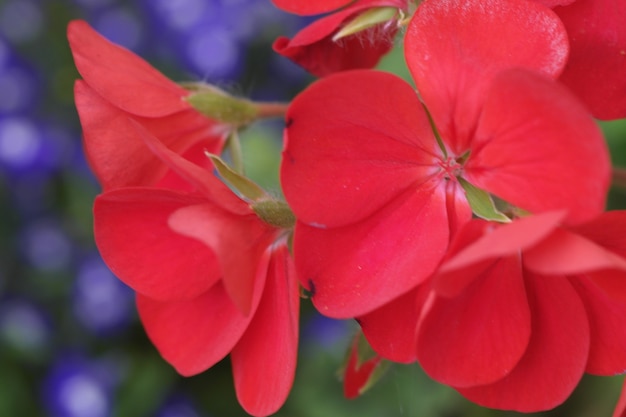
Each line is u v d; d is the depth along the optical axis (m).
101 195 0.23
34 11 0.42
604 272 0.21
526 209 0.21
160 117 0.25
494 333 0.22
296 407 0.39
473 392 0.22
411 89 0.22
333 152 0.22
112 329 0.41
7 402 0.40
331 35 0.25
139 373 0.41
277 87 0.41
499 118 0.21
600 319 0.22
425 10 0.22
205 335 0.24
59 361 0.41
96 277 0.41
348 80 0.21
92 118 0.24
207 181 0.22
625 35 0.23
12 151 0.41
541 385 0.22
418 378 0.35
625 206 0.32
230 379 0.41
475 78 0.22
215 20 0.41
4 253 0.42
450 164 0.22
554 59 0.21
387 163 0.22
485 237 0.20
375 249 0.22
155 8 0.41
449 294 0.20
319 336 0.39
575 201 0.20
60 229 0.41
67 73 0.42
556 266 0.20
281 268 0.23
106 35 0.41
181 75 0.41
